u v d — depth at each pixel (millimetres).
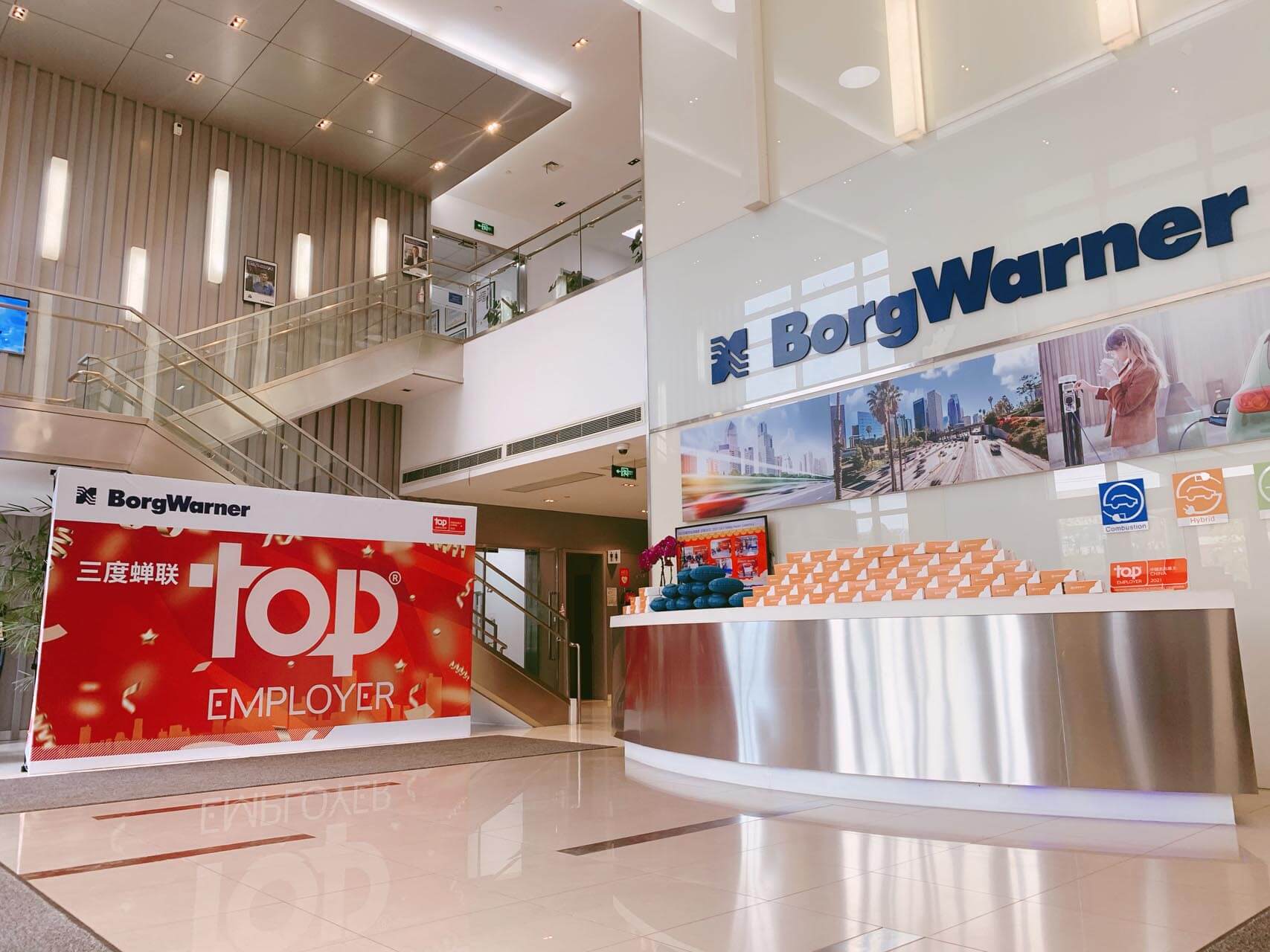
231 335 10039
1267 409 5113
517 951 2291
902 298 6895
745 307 8070
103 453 7508
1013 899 2676
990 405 6312
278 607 7719
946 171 6762
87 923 2615
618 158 13727
